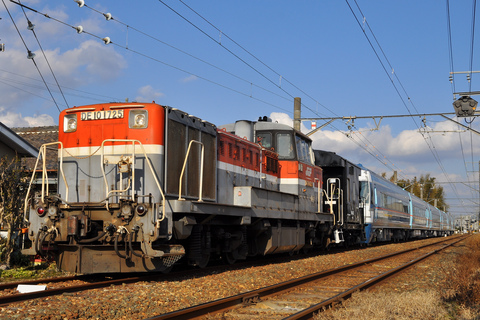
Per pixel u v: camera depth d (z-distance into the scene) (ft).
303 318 22.75
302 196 56.24
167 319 21.13
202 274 38.63
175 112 36.96
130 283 32.83
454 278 34.04
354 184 82.74
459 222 400.26
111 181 35.01
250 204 44.01
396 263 56.13
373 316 23.58
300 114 88.53
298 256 59.62
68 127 36.70
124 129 35.22
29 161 68.18
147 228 31.48
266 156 52.11
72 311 23.35
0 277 36.63
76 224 31.73
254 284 34.55
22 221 43.73
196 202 35.14
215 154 42.37
